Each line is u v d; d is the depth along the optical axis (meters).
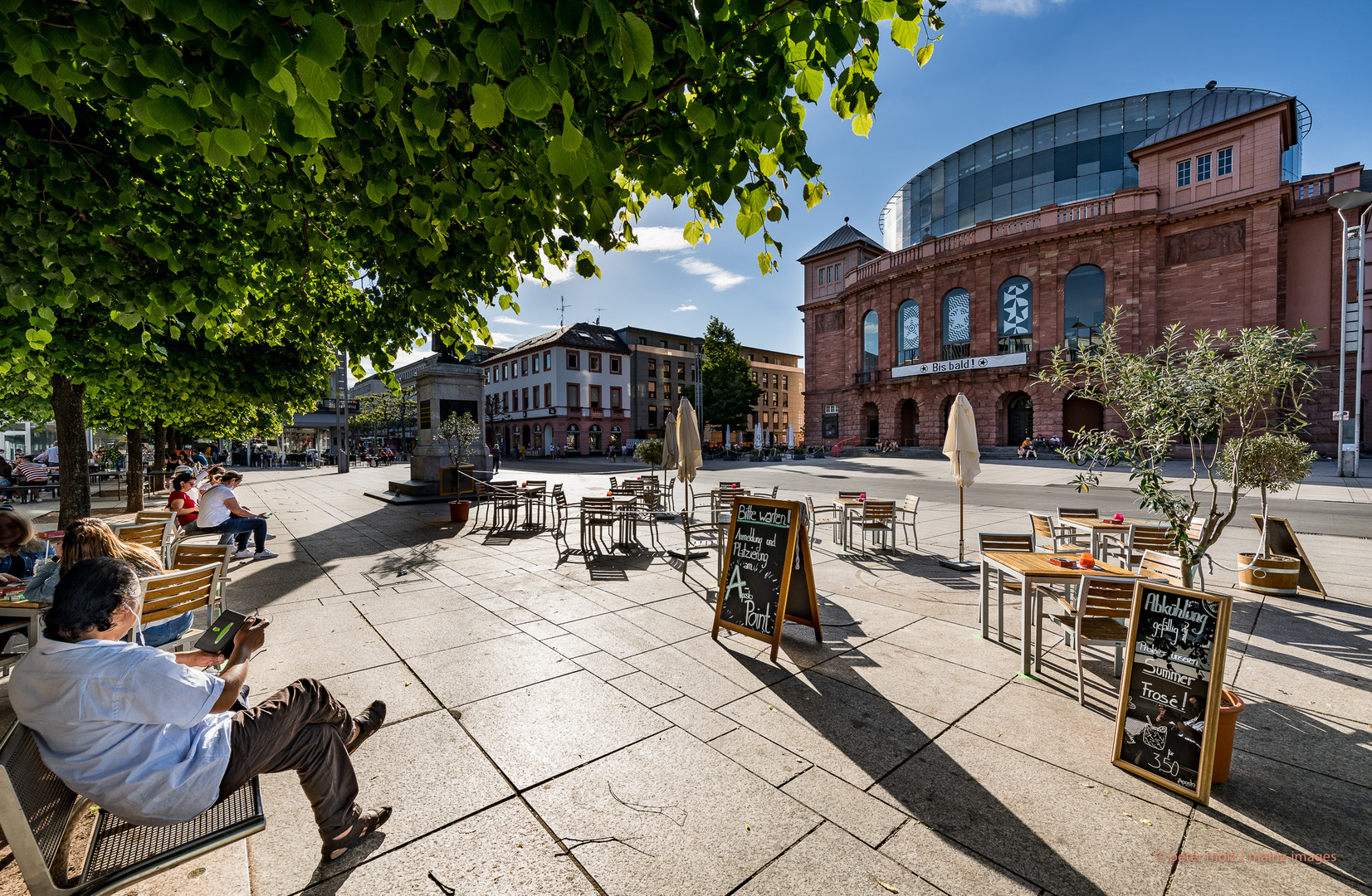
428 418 17.91
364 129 3.04
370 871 2.42
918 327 40.47
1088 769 3.13
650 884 2.34
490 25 2.09
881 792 2.93
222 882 2.35
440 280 4.87
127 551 3.51
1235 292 30.22
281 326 7.30
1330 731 3.50
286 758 2.36
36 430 30.30
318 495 18.91
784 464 34.66
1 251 3.62
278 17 2.04
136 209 4.34
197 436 17.28
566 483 21.47
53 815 1.90
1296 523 11.25
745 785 3.00
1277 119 29.08
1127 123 39.66
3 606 3.66
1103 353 4.84
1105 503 14.98
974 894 2.28
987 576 5.20
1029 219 35.88
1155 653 3.07
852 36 2.61
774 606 4.79
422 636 5.18
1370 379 30.33
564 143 2.00
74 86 2.98
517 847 2.56
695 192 3.58
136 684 1.96
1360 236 20.36
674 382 62.19
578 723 3.63
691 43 2.17
